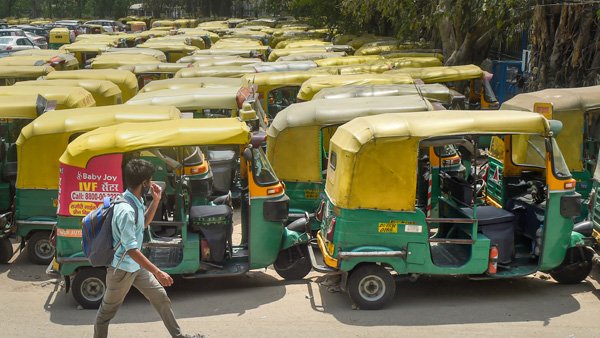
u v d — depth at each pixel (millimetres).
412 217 7719
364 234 7719
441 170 9320
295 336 7172
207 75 17016
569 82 15445
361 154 7598
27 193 9758
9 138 11078
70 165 7984
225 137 8102
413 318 7625
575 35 15109
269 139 10469
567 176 8000
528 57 17938
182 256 8188
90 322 7719
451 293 8461
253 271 9586
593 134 10562
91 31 50094
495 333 7152
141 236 6027
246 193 8930
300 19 44469
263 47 26016
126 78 16562
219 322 7625
